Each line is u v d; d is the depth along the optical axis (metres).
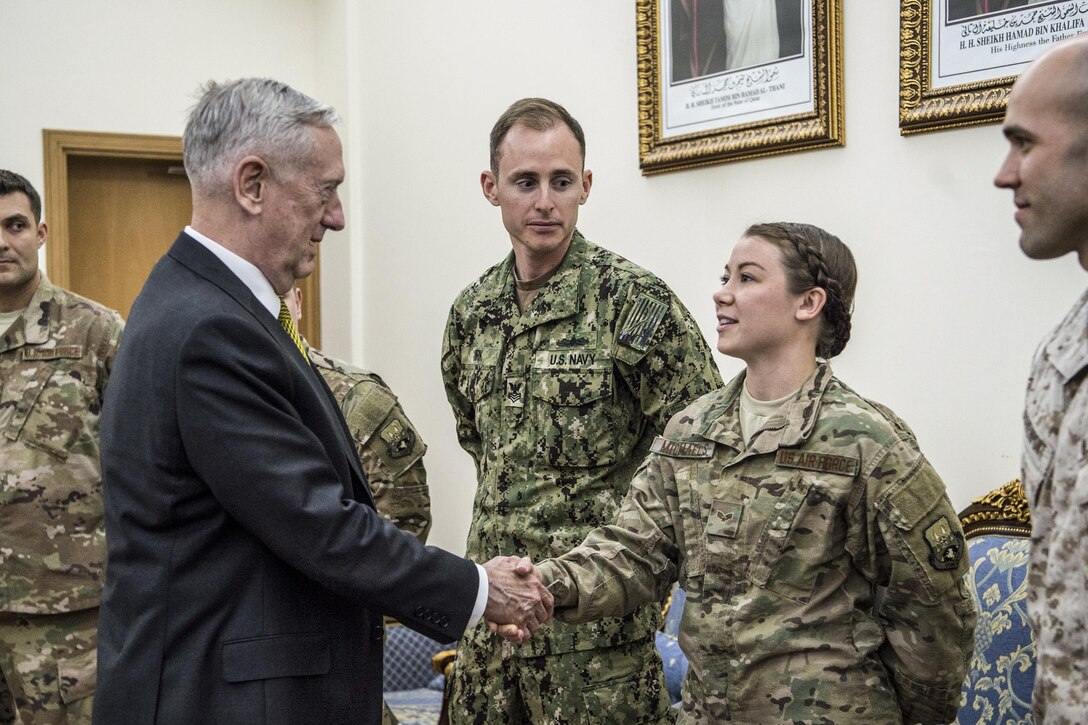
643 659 2.28
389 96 4.98
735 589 1.82
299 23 5.61
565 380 2.31
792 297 1.85
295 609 1.71
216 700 1.65
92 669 3.00
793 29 2.98
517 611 1.85
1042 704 1.27
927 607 1.76
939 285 2.69
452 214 4.54
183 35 5.35
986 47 2.55
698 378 2.28
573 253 2.40
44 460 2.98
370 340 5.20
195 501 1.67
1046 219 1.29
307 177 1.77
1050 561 1.26
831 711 1.74
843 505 1.77
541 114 2.35
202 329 1.65
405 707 3.66
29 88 5.06
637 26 3.44
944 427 2.69
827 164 2.95
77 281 5.35
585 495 2.29
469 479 4.45
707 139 3.24
